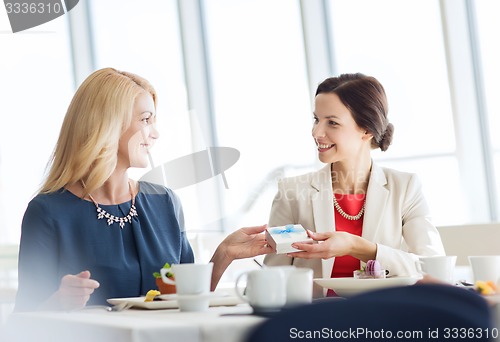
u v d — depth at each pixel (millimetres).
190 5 5074
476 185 4289
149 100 1734
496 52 4277
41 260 1591
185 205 3143
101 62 5371
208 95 5043
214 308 1246
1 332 1251
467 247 2297
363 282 1275
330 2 4688
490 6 4277
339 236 1562
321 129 1981
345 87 1977
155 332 884
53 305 1303
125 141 1704
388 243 1938
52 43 5316
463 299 699
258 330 695
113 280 1610
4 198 4992
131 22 5258
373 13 4551
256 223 4680
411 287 700
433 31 4391
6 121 5129
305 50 4707
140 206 1729
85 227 1635
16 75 5207
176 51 5129
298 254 1537
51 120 5246
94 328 964
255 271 1031
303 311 685
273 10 4852
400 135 4438
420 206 1985
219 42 5004
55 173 1687
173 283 1319
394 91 4465
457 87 4289
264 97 4859
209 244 4348
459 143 4297
